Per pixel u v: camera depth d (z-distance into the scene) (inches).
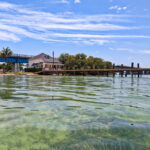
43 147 59.3
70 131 74.2
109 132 73.0
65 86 318.3
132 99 164.6
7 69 2391.7
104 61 2496.3
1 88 260.8
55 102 143.9
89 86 326.6
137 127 79.3
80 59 2055.9
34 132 73.0
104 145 60.7
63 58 2465.6
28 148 58.5
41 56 2111.2
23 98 163.9
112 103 142.1
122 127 79.4
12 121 88.4
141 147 59.2
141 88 289.4
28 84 358.9
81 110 114.5
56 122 87.0
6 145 60.9
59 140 64.8
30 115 100.5
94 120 90.7
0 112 107.0
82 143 62.4
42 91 225.5
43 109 116.6
